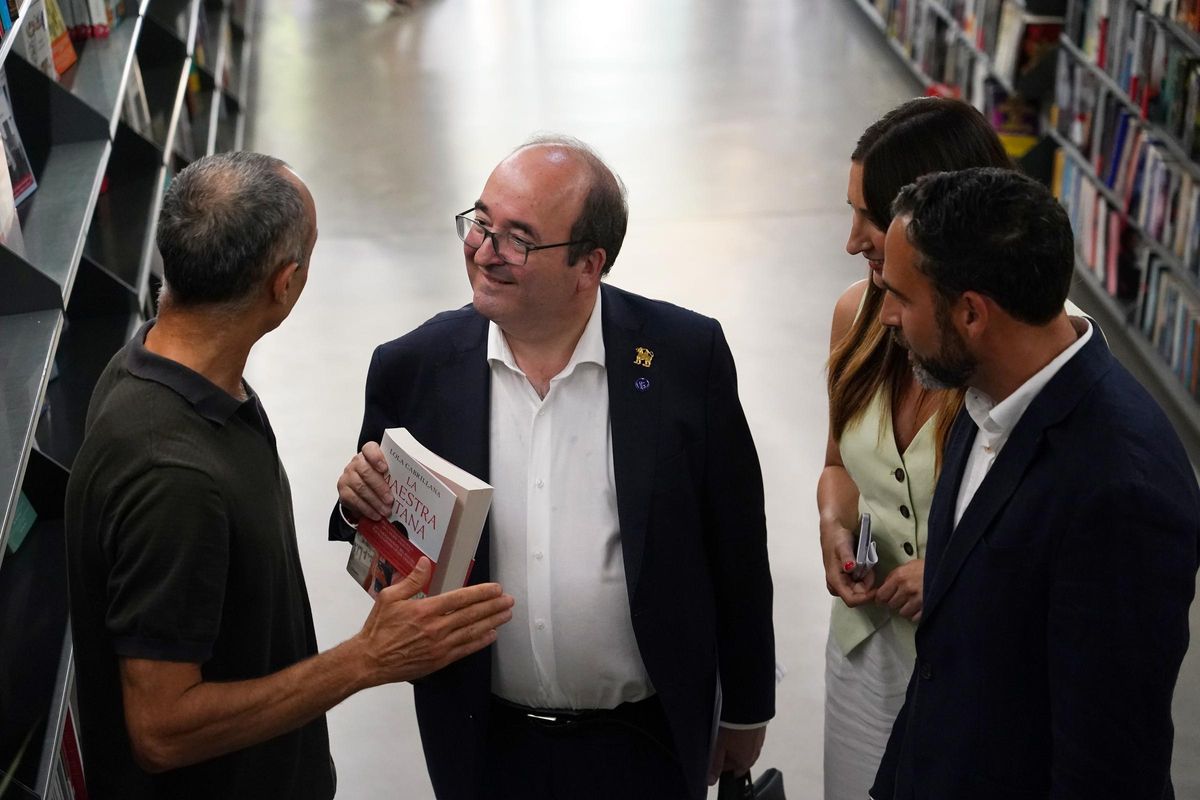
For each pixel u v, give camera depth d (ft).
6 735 7.01
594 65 26.58
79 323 11.62
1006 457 5.22
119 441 5.39
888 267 5.23
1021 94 19.52
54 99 10.91
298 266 5.77
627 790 6.95
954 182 4.96
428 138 23.30
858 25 28.48
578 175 6.07
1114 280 16.80
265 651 5.98
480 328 6.59
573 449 6.52
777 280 18.47
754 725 7.64
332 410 15.62
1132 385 5.08
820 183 21.40
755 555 7.13
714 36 27.99
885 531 6.99
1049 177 19.45
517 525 6.51
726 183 21.42
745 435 6.91
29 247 9.07
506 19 29.43
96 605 5.68
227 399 5.61
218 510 5.41
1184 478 4.91
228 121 22.93
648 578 6.52
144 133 15.17
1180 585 4.79
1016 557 5.16
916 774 5.82
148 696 5.40
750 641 7.37
